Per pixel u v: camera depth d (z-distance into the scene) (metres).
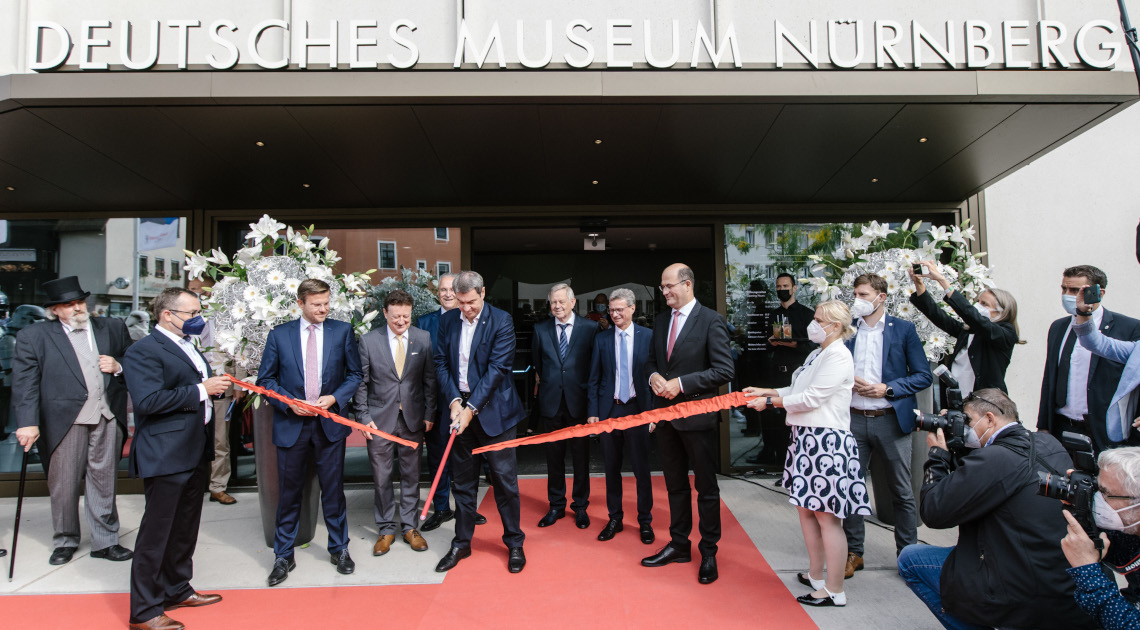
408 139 4.05
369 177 4.74
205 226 5.50
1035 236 5.58
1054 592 1.91
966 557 2.11
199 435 2.87
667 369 3.35
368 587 3.19
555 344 4.36
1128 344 2.96
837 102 3.60
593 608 2.90
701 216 5.62
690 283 3.34
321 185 4.91
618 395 3.97
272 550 3.80
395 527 3.83
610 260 7.48
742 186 5.09
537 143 4.15
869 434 3.36
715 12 3.97
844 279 4.12
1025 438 2.11
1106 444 3.11
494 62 3.53
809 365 3.05
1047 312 5.54
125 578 3.44
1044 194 5.60
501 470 3.39
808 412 2.90
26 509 4.84
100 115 3.59
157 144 4.04
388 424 3.81
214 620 2.83
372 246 5.63
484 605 2.96
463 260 5.63
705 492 3.19
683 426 3.21
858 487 2.79
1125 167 5.60
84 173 4.55
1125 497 1.62
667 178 4.88
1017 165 4.59
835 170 4.70
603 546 3.77
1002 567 1.99
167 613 2.89
